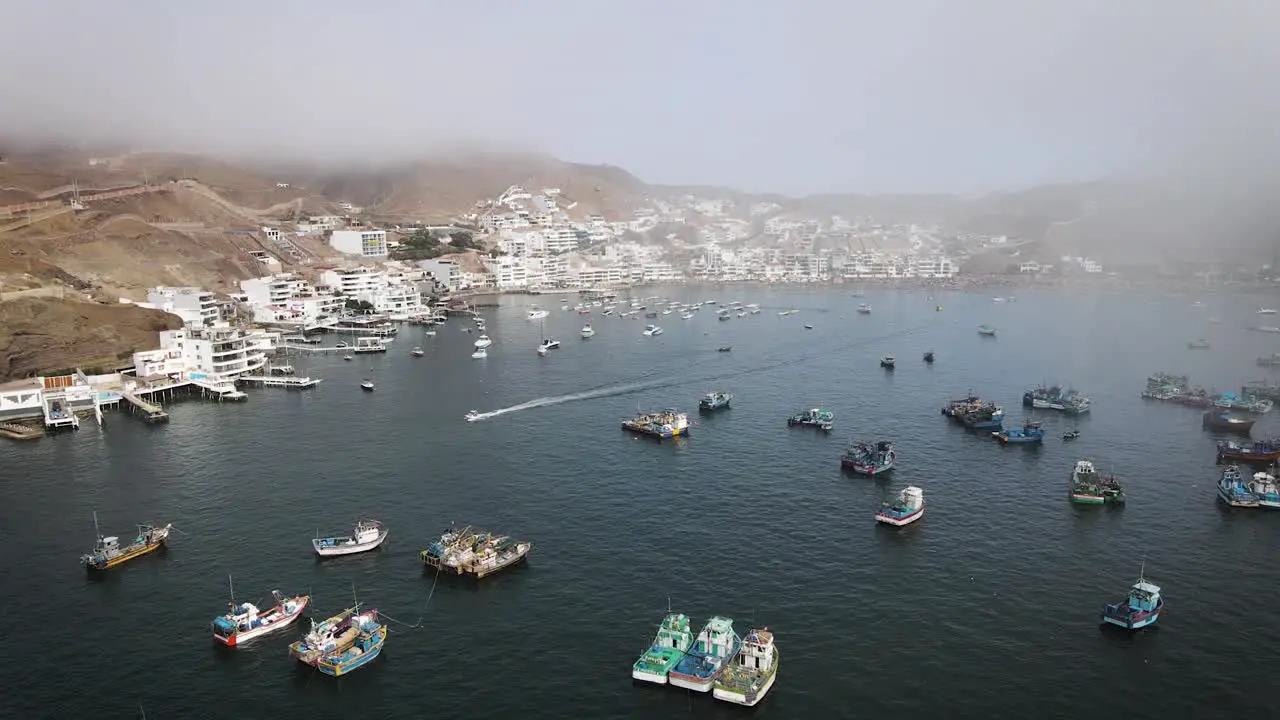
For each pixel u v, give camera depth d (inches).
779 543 4542.3
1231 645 3481.8
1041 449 6397.6
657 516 4953.3
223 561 4367.6
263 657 3447.3
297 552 4473.4
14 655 3467.0
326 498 5300.2
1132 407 7770.7
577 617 3727.9
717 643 3304.6
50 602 3929.6
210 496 5364.2
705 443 6574.8
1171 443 6560.0
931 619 3693.4
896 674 3265.3
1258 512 5019.7
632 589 3993.6
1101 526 4798.2
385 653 3459.6
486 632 3609.7
